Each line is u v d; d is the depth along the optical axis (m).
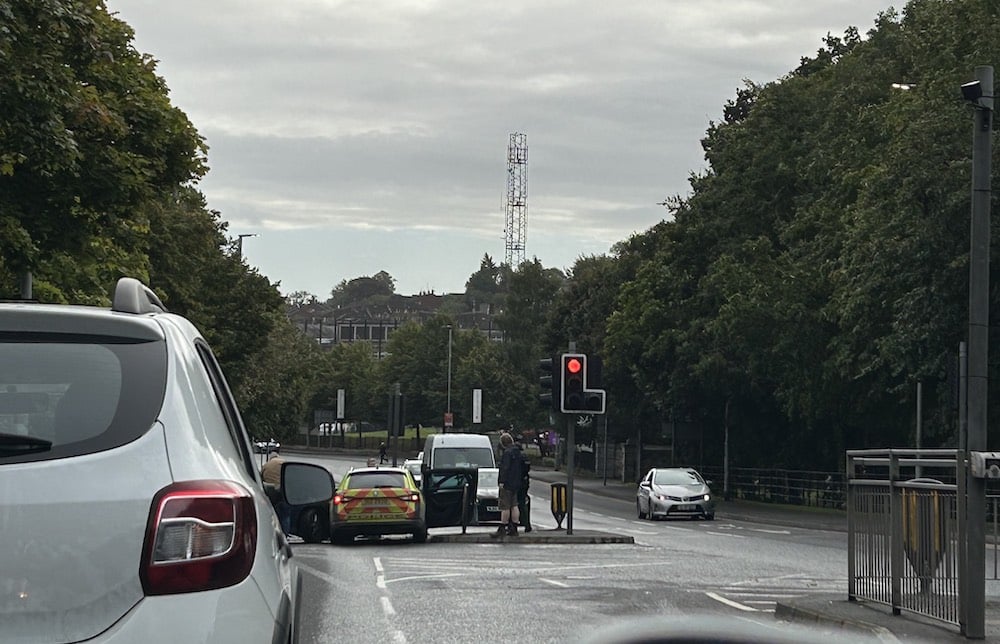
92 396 3.96
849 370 43.25
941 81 36.41
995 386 36.66
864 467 14.93
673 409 65.75
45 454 3.79
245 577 3.88
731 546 29.55
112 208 20.45
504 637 13.02
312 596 17.19
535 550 27.39
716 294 57.00
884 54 51.41
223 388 5.49
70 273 25.45
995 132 34.53
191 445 3.95
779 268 51.78
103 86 22.77
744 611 15.20
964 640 11.91
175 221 48.41
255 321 57.00
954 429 36.94
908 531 13.38
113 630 3.67
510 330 127.88
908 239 35.38
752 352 51.88
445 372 127.19
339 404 99.56
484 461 40.44
